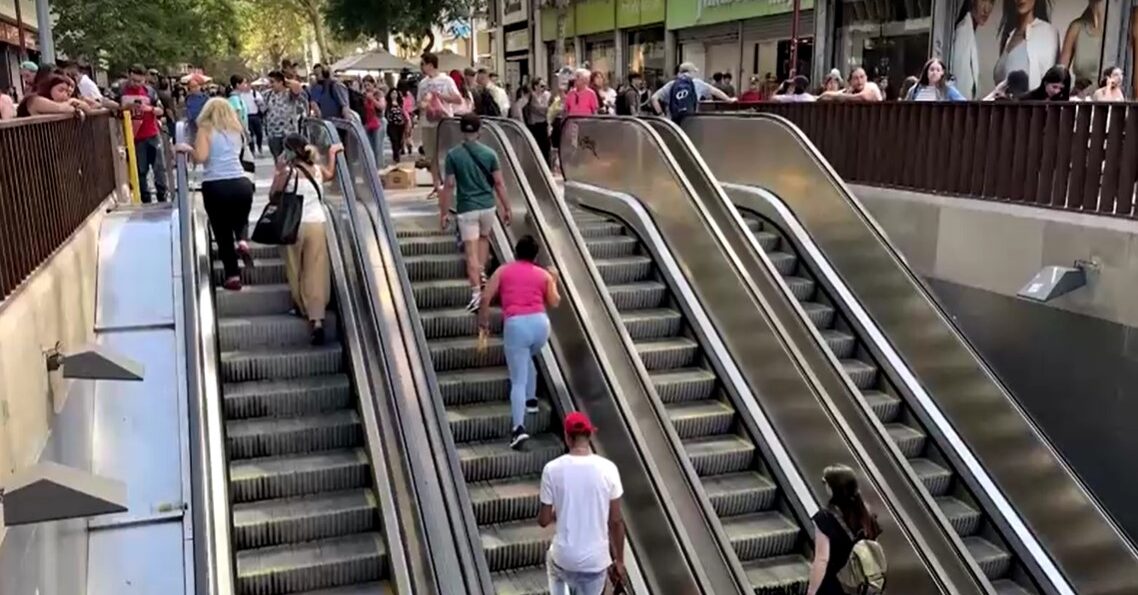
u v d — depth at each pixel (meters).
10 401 3.96
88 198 7.54
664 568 6.32
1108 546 6.91
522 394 7.18
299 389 7.24
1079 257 7.55
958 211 8.99
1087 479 7.61
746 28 21.52
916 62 16.73
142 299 7.05
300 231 7.46
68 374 4.92
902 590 6.92
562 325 7.88
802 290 9.78
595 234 10.05
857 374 8.94
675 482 6.66
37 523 4.17
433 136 11.62
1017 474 7.75
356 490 6.77
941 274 9.30
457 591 5.35
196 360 5.41
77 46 21.80
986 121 8.80
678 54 24.73
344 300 7.67
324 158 9.43
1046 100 8.36
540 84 14.66
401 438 6.20
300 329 7.81
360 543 6.38
